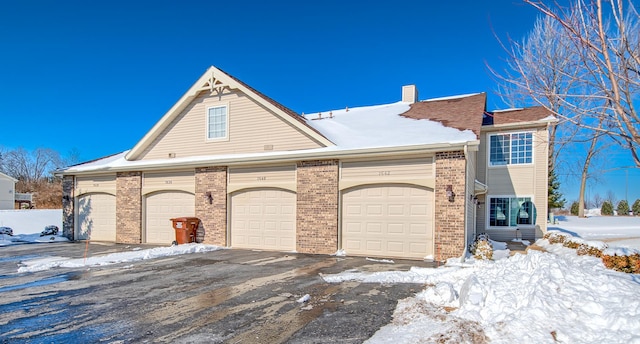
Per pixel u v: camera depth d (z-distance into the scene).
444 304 5.98
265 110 14.22
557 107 4.84
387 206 11.59
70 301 6.58
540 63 4.84
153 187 15.68
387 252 11.50
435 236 10.79
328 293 6.96
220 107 15.16
